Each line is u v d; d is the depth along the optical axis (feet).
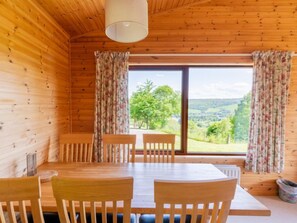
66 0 7.25
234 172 9.62
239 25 9.94
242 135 10.73
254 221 7.81
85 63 10.15
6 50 5.58
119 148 8.47
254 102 9.71
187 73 10.56
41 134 7.50
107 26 4.90
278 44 9.94
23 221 3.46
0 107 5.34
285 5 9.88
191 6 9.95
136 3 4.73
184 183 3.07
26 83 6.54
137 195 4.70
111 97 9.79
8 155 5.65
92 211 3.34
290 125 10.02
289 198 9.34
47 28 7.94
